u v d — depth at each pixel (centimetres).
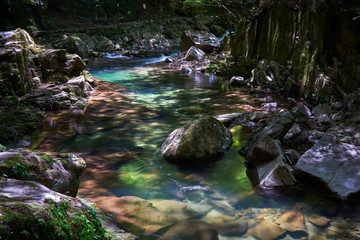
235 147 672
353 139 573
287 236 374
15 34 1050
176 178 539
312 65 1047
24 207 221
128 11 3481
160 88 1310
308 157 542
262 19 1416
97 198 452
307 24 1107
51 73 1087
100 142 707
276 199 468
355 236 372
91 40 2666
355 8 948
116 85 1346
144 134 761
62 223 237
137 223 388
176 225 391
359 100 848
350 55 939
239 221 407
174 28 3431
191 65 1880
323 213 427
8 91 899
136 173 557
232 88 1302
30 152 358
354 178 481
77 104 991
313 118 841
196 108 993
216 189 501
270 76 1271
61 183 360
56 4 2928
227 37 2058
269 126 666
